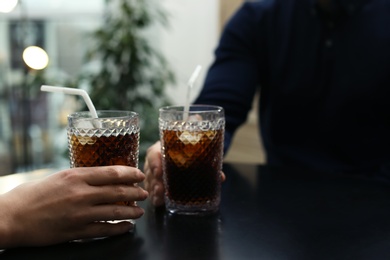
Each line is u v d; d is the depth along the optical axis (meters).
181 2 2.98
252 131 2.69
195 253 0.56
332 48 1.14
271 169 0.94
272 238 0.60
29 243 0.57
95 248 0.58
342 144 1.17
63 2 2.87
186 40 3.01
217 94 1.13
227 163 1.00
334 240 0.59
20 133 2.78
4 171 2.67
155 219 0.67
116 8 2.66
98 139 0.61
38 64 1.62
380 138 1.15
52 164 2.88
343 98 1.14
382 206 0.72
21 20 2.42
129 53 2.50
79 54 2.96
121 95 2.54
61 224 0.57
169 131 0.67
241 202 0.75
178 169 0.68
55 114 2.84
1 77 2.75
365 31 1.13
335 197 0.76
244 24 1.24
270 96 1.24
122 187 0.59
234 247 0.58
